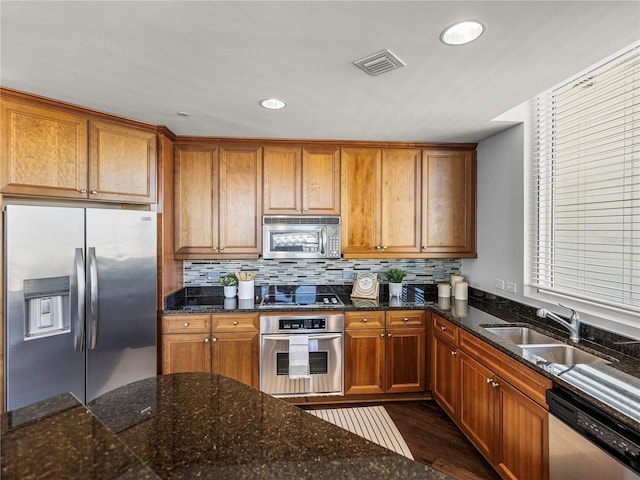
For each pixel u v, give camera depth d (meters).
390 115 2.42
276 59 1.64
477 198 3.19
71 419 0.84
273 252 2.97
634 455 1.14
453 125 2.65
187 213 2.96
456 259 3.54
